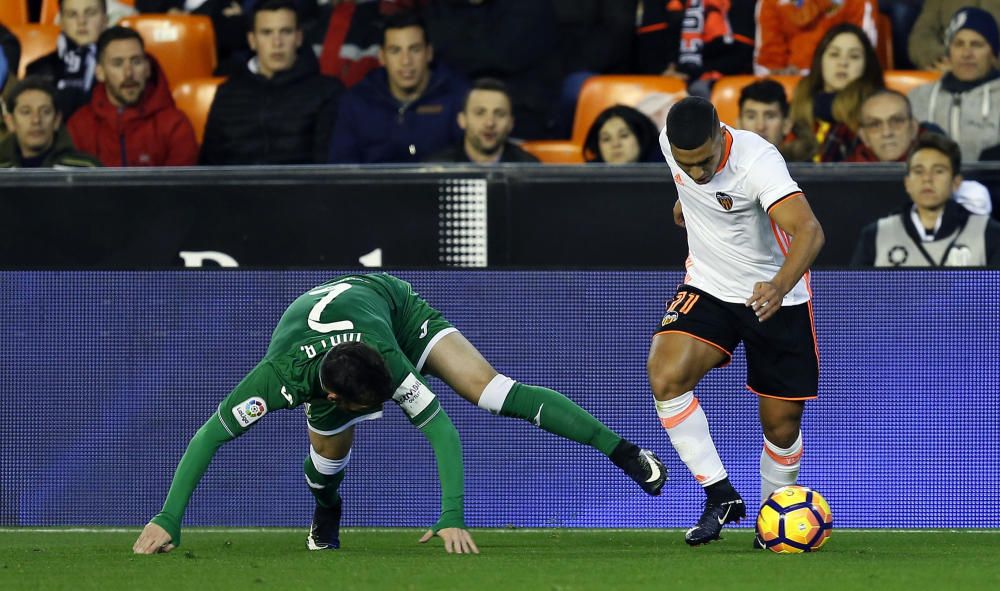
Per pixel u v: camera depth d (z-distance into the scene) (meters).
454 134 30.02
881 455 21.92
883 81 28.67
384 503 22.50
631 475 17.72
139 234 24.52
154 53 33.34
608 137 29.14
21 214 24.61
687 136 16.23
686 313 17.97
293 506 22.52
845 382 22.02
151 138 30.14
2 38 33.12
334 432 16.89
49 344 22.94
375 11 32.94
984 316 21.86
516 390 17.66
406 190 24.30
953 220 24.36
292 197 24.41
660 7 32.84
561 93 32.50
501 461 22.30
